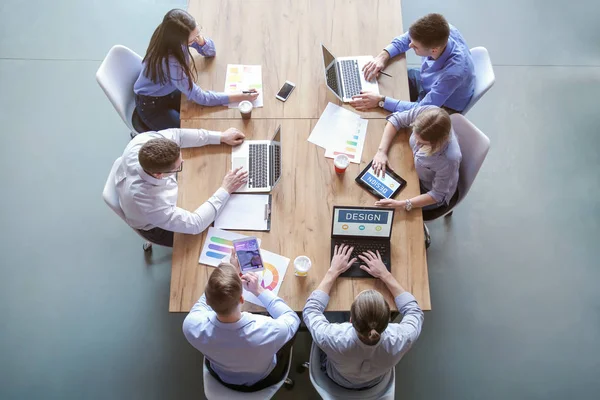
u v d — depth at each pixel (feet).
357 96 8.98
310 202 8.07
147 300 9.90
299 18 9.77
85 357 9.39
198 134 8.38
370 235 7.72
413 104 8.83
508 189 11.19
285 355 7.49
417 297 7.46
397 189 8.19
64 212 10.67
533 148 11.62
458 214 10.91
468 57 9.04
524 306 10.07
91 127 11.50
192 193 8.13
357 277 7.48
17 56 12.20
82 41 12.43
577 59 12.66
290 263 7.60
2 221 10.53
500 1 13.21
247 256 7.43
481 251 10.56
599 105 12.11
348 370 6.68
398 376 9.39
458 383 9.35
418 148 8.29
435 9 13.11
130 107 9.61
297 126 8.72
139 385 9.20
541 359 9.60
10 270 10.09
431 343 9.68
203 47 9.12
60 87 11.89
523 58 12.64
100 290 9.97
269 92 9.02
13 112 11.59
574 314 10.02
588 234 10.78
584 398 9.29
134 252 10.32
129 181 7.48
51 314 9.73
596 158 11.54
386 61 9.43
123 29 12.62
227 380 7.13
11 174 10.98
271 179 8.21
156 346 9.50
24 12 12.70
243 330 6.46
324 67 8.90
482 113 11.97
